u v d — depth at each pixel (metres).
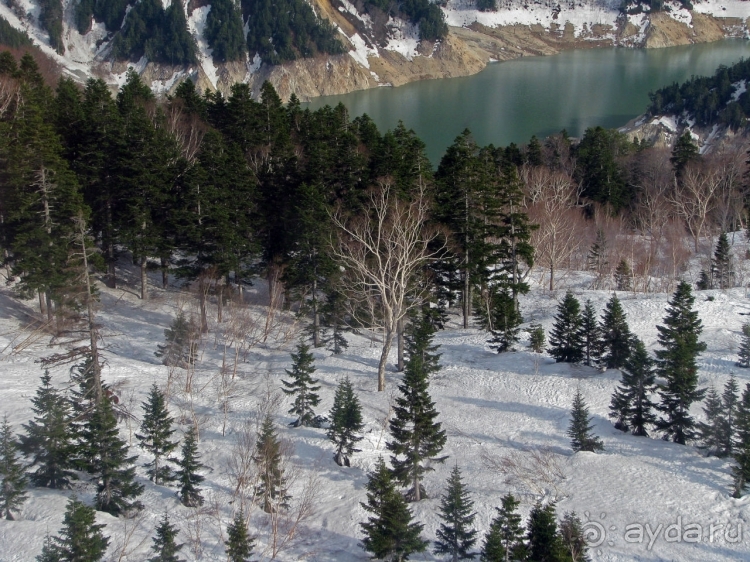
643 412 33.38
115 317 47.75
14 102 52.31
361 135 61.28
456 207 46.16
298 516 27.08
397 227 39.75
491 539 22.20
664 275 61.28
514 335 46.00
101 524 23.88
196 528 25.58
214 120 65.25
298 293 47.34
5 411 32.44
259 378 40.47
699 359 39.44
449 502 24.78
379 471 26.33
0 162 43.22
